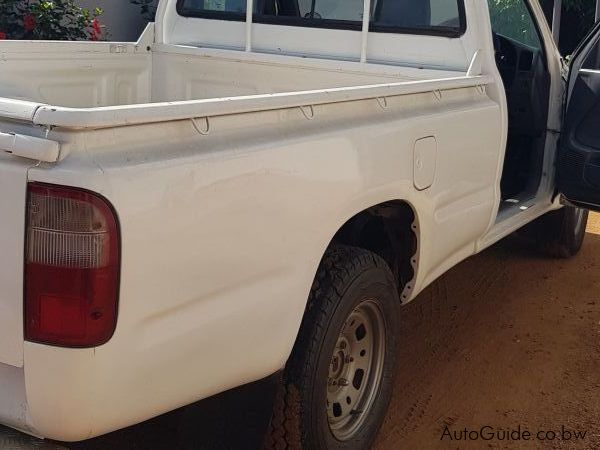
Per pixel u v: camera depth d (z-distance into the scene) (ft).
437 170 11.32
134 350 7.15
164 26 15.76
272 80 14.70
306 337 9.44
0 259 6.91
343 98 9.48
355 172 9.47
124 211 6.77
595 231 23.66
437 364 14.32
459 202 12.30
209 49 15.08
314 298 9.59
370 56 14.08
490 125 12.87
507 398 13.24
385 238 11.80
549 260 20.39
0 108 6.82
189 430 9.39
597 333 16.03
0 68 12.35
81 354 6.84
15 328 6.97
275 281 8.64
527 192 16.65
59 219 6.64
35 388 7.03
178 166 7.23
